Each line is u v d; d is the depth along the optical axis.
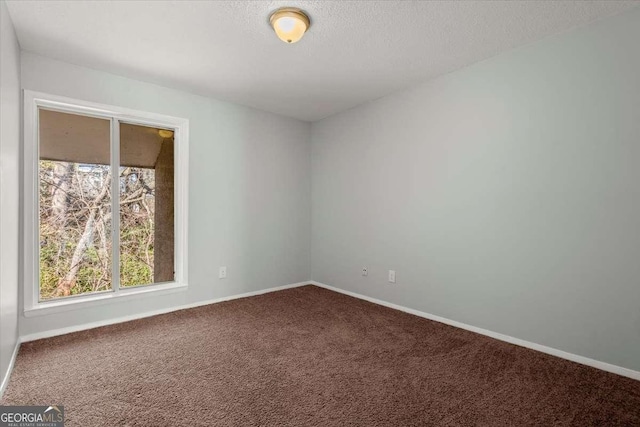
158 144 3.23
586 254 2.14
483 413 1.63
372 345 2.44
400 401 1.73
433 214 3.02
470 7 1.95
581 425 1.55
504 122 2.53
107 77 2.83
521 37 2.30
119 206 2.98
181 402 1.70
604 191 2.07
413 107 3.19
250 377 1.96
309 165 4.42
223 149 3.57
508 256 2.52
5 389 1.79
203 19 2.07
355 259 3.82
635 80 1.96
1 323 1.75
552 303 2.29
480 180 2.68
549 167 2.30
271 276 4.04
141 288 3.09
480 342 2.50
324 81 3.07
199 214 3.39
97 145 2.87
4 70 1.83
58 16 2.02
